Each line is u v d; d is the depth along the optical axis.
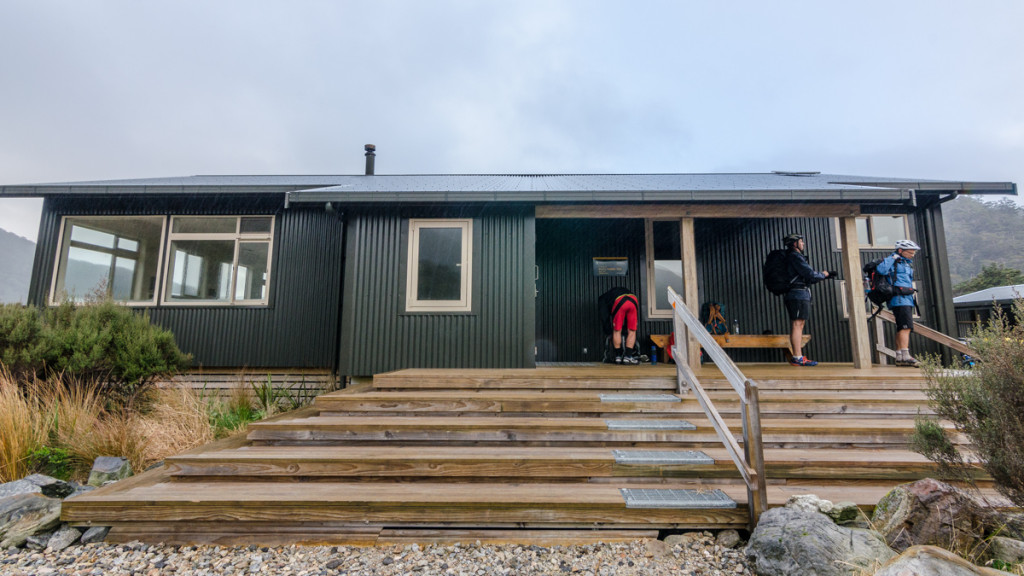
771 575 2.21
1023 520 2.45
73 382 5.20
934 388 2.74
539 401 3.96
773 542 2.27
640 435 3.52
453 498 2.76
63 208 7.22
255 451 3.35
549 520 2.72
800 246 5.89
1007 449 2.30
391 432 3.54
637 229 7.92
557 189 6.23
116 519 2.70
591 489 2.98
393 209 6.33
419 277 6.22
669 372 4.97
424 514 2.72
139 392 5.73
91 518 2.70
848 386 4.37
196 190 6.85
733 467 3.12
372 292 6.18
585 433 3.55
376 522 2.73
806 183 7.41
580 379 4.41
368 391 4.62
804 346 7.50
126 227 7.33
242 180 9.13
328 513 2.71
